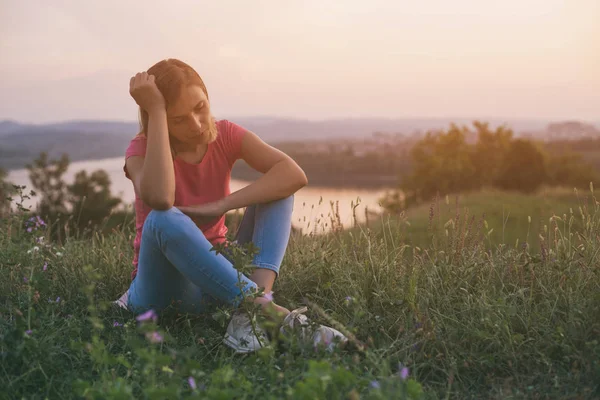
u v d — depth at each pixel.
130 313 2.57
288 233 2.59
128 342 2.01
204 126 2.44
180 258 2.22
